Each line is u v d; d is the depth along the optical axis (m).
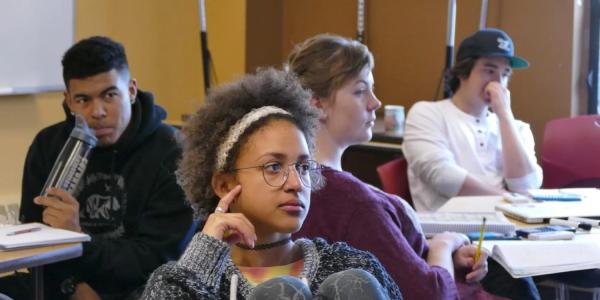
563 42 8.43
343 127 4.36
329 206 4.05
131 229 5.35
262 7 10.18
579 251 4.52
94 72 5.16
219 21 10.16
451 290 4.07
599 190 6.38
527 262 4.39
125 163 5.39
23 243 4.30
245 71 10.02
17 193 8.16
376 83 9.98
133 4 9.42
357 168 9.54
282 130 2.86
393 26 9.77
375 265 2.95
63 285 5.17
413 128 7.43
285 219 2.81
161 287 2.64
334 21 10.16
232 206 2.91
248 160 2.85
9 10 7.85
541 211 5.50
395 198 4.40
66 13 8.43
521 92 8.75
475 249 4.64
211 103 2.99
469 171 7.32
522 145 7.18
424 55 9.52
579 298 8.22
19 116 8.14
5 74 7.88
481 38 7.25
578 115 8.63
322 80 4.30
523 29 8.69
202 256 2.69
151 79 9.75
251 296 2.14
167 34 9.88
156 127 5.48
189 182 3.00
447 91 8.58
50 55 8.30
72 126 5.45
